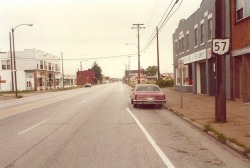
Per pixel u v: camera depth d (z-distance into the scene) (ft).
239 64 73.46
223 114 43.91
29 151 29.81
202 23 99.30
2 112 71.20
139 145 31.99
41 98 131.85
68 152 29.09
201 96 98.37
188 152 28.86
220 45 43.06
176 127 43.98
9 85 254.88
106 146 31.58
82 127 44.60
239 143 29.96
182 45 132.98
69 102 98.07
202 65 109.50
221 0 42.91
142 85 76.13
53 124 48.11
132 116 57.47
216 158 26.68
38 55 265.54
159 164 24.73
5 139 36.40
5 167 24.35
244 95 68.59
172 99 92.32
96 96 130.62
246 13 66.44
